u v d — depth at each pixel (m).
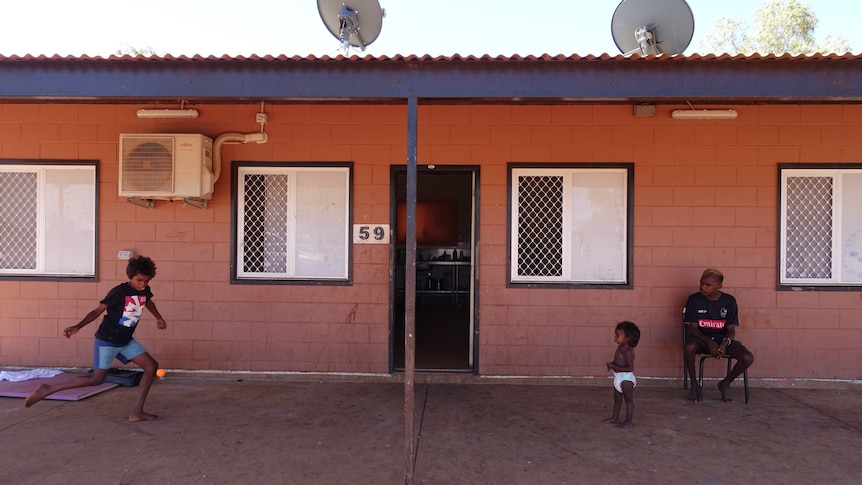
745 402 5.61
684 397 5.80
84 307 6.44
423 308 12.02
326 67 4.40
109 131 6.42
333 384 6.20
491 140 6.31
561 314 6.27
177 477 3.87
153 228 6.42
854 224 6.23
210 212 6.41
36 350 6.46
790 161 6.20
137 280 4.81
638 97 4.39
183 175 5.95
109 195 6.42
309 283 6.36
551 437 4.66
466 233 13.30
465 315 11.02
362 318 6.36
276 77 4.43
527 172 6.35
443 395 5.82
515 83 4.39
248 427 4.83
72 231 6.52
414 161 4.00
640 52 6.42
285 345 6.38
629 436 4.70
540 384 6.25
